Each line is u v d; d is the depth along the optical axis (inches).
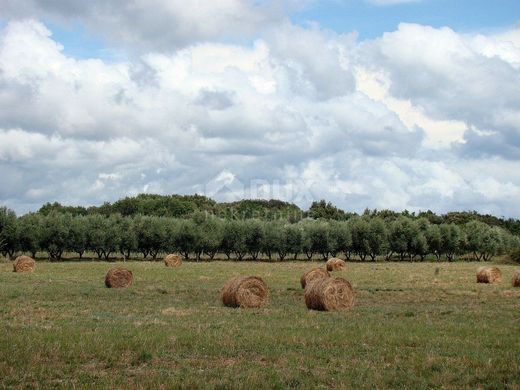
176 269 2314.2
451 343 676.7
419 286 1520.7
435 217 5915.4
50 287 1398.9
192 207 5836.6
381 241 3710.6
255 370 544.1
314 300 1046.4
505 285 1603.1
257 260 3688.5
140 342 651.5
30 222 3245.6
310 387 489.7
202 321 853.8
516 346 660.1
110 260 3361.2
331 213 5984.3
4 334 693.3
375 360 593.3
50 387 490.3
